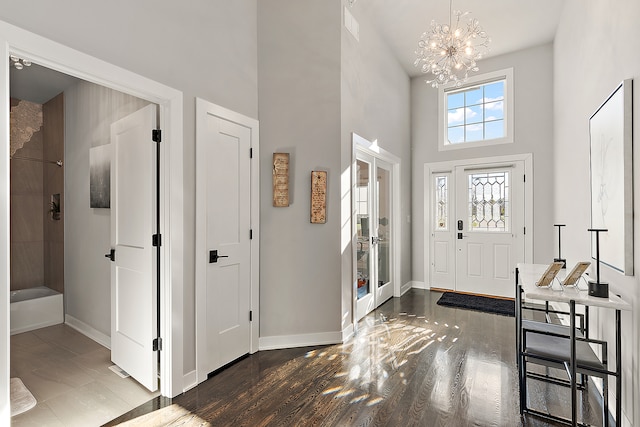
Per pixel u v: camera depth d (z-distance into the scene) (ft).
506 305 14.43
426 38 10.81
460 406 6.91
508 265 15.89
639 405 5.52
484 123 16.76
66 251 12.17
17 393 7.32
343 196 10.67
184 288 7.60
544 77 15.19
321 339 10.29
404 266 17.11
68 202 12.09
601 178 7.41
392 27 13.71
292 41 10.20
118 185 8.48
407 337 10.77
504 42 15.01
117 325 8.63
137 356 7.88
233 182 9.05
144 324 7.64
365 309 13.10
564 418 6.46
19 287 13.08
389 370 8.48
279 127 10.06
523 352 6.39
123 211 8.30
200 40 8.06
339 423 6.35
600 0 7.75
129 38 6.51
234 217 9.08
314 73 10.34
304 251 10.22
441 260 17.57
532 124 15.44
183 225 7.54
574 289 6.22
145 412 6.73
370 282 13.76
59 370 8.57
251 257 9.64
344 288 10.66
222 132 8.70
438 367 8.62
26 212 13.28
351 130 11.36
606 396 5.75
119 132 8.46
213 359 8.38
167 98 7.20
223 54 8.73
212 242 8.38
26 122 13.26
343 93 10.75
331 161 10.41
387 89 14.92
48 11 5.34
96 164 10.49
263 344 9.93
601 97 7.69
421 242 18.10
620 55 6.45
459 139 17.38
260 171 9.97
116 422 6.42
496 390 7.53
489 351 9.62
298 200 10.19
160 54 7.10
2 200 4.81
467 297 15.87
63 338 10.74
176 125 7.36
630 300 5.90
